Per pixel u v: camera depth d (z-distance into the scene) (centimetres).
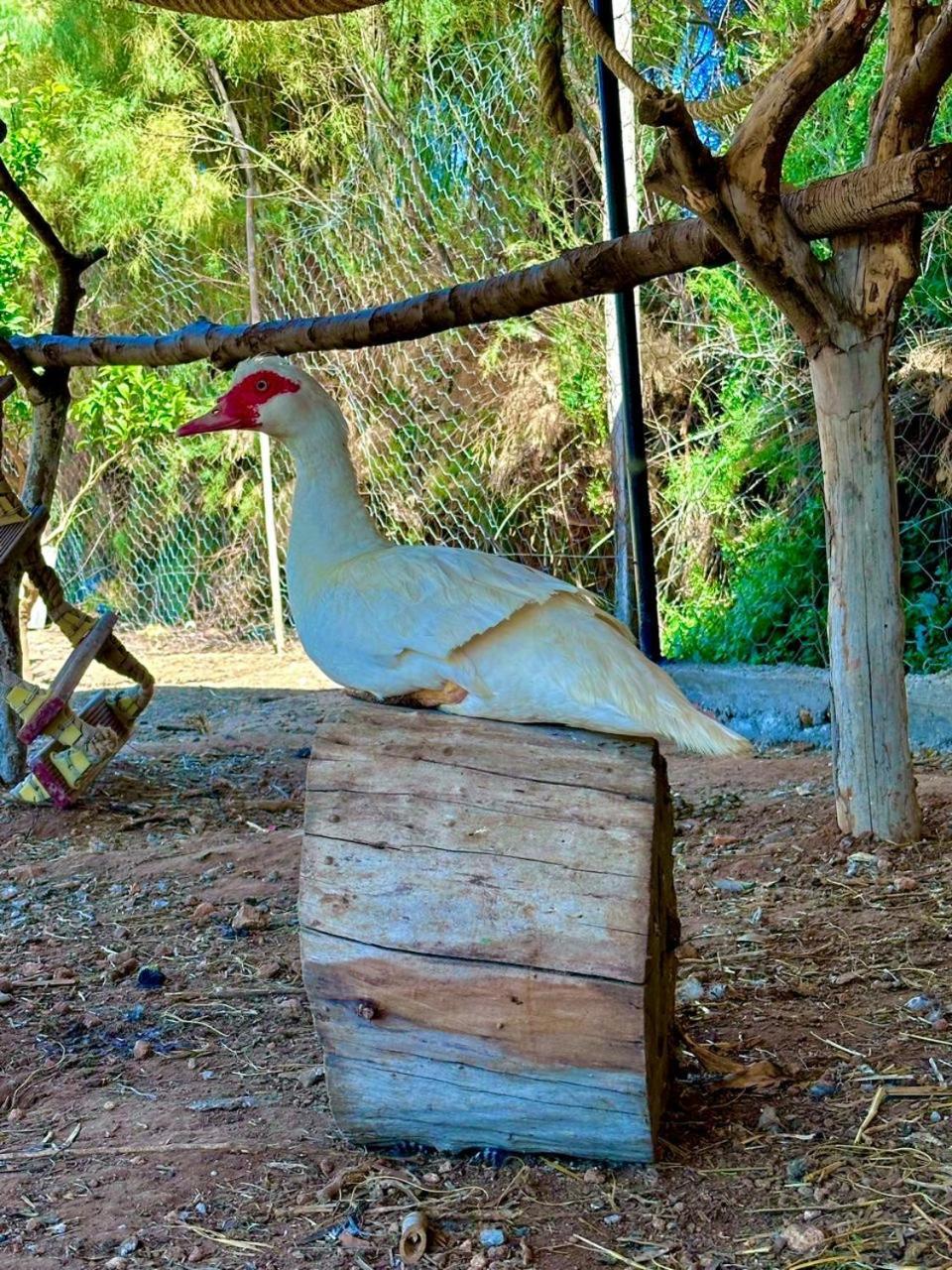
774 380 793
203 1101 293
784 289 399
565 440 895
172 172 1092
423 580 259
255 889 445
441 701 262
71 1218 244
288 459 1073
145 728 748
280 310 1048
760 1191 241
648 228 425
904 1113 265
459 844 250
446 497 948
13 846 516
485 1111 255
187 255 1149
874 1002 322
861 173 368
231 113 1081
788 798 515
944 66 370
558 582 265
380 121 936
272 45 1011
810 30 342
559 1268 221
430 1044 254
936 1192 236
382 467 973
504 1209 239
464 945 249
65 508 1283
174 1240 235
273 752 668
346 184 980
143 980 369
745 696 655
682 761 607
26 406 1040
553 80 370
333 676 272
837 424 421
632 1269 220
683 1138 262
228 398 289
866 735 432
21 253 966
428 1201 245
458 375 929
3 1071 315
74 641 512
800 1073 287
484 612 250
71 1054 324
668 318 855
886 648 427
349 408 987
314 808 259
